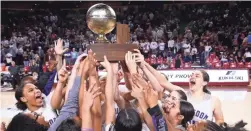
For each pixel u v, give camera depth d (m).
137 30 23.67
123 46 2.79
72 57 16.83
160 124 2.36
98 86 2.53
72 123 2.15
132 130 2.21
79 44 21.70
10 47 19.77
